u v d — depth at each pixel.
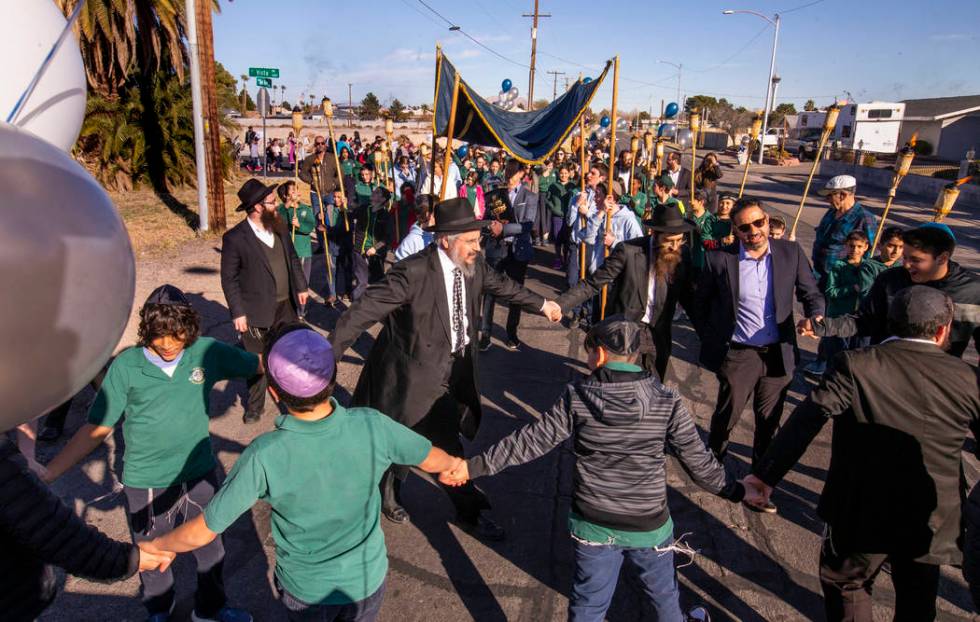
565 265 9.95
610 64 5.21
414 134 46.91
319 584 2.11
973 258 13.50
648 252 4.39
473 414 3.84
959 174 25.20
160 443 2.72
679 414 2.53
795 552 3.77
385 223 7.29
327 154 11.62
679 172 10.98
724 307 4.07
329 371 1.98
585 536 2.56
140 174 14.71
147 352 2.65
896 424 2.43
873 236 6.02
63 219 1.15
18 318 1.08
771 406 4.16
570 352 6.98
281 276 5.12
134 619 3.18
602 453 2.51
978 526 2.26
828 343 6.09
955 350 3.52
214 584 2.91
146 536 2.83
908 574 2.53
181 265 9.25
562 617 3.26
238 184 17.48
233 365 2.90
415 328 3.47
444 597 3.38
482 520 3.87
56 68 1.49
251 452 1.96
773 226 5.98
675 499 4.28
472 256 3.50
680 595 3.40
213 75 10.68
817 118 52.44
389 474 3.88
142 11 14.30
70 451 2.52
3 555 1.62
